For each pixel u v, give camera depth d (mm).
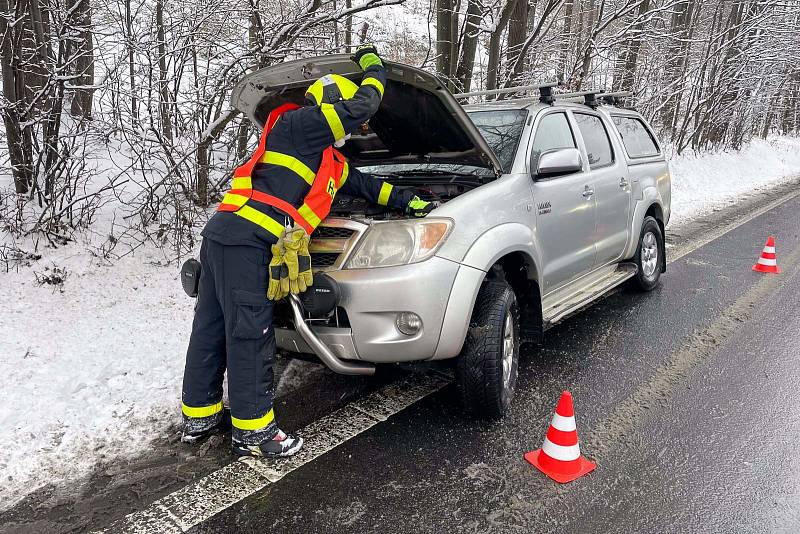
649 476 2934
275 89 3486
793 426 3424
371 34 11062
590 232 4645
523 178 3816
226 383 3834
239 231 2871
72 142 5719
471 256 3168
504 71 9883
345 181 3410
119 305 4879
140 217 6113
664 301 5742
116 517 2590
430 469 2967
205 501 2701
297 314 2965
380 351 3045
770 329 4980
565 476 2900
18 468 2896
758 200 12672
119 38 6457
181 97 6883
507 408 3496
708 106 18469
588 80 13812
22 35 5617
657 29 14375
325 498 2732
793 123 35906
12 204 5707
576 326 5074
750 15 18609
